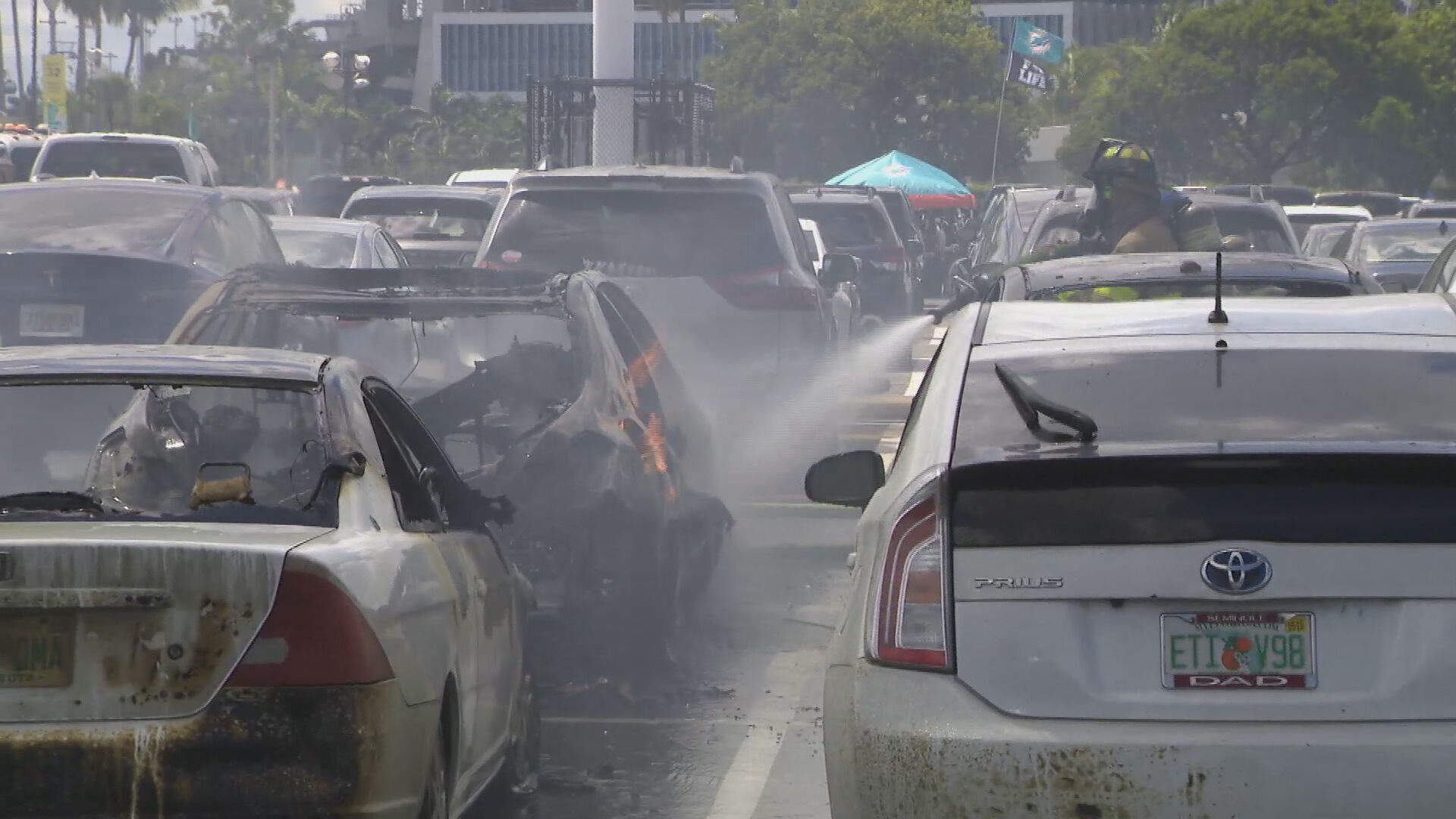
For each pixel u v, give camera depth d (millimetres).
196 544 17297
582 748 26969
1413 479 15820
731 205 46969
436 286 31391
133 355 20984
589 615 28641
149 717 17062
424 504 21547
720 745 27188
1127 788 15586
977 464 16312
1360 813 15398
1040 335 19969
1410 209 139625
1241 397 17891
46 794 16891
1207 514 15883
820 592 38344
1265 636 15820
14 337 47719
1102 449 16562
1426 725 15523
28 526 18078
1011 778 15711
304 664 17141
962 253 144875
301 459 21406
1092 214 42438
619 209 47094
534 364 32219
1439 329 19438
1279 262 33219
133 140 109938
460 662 20188
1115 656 15930
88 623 17156
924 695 16062
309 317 33844
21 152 139250
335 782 17062
